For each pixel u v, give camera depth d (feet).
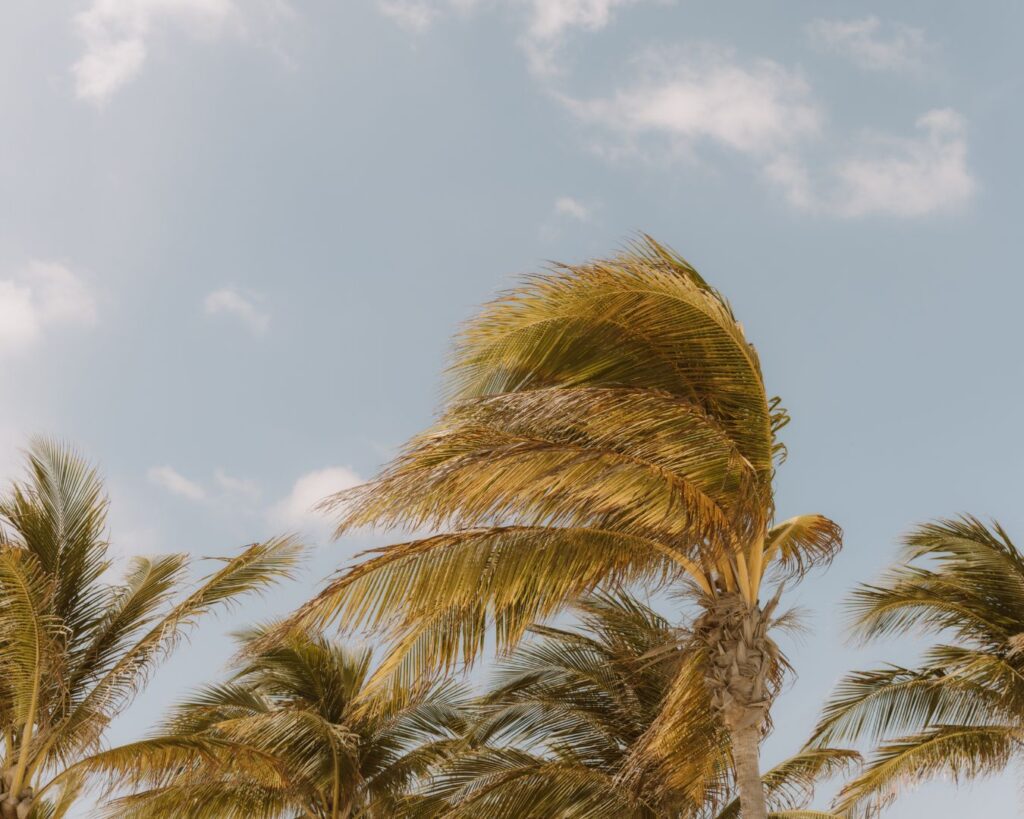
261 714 52.26
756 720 30.91
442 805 50.06
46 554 45.96
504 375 31.48
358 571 29.73
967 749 47.47
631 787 44.62
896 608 50.08
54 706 43.91
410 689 31.83
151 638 44.06
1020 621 48.91
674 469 29.91
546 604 31.17
